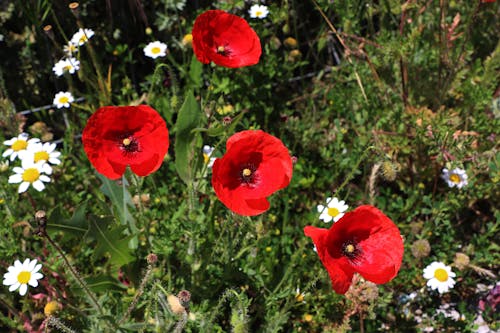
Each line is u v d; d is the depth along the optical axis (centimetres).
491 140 107
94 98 112
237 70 109
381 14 111
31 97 114
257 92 109
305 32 119
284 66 112
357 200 106
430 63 112
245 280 97
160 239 93
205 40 89
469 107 110
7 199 97
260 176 80
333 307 96
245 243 97
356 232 80
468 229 109
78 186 107
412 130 108
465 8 116
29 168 93
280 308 98
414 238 104
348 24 109
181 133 88
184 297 79
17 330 97
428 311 98
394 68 112
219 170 78
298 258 99
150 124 81
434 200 109
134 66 118
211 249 96
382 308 99
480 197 104
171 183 106
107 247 90
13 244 95
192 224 91
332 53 124
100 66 110
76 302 97
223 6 109
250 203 80
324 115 115
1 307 98
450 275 95
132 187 100
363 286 93
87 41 102
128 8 113
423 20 113
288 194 104
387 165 89
